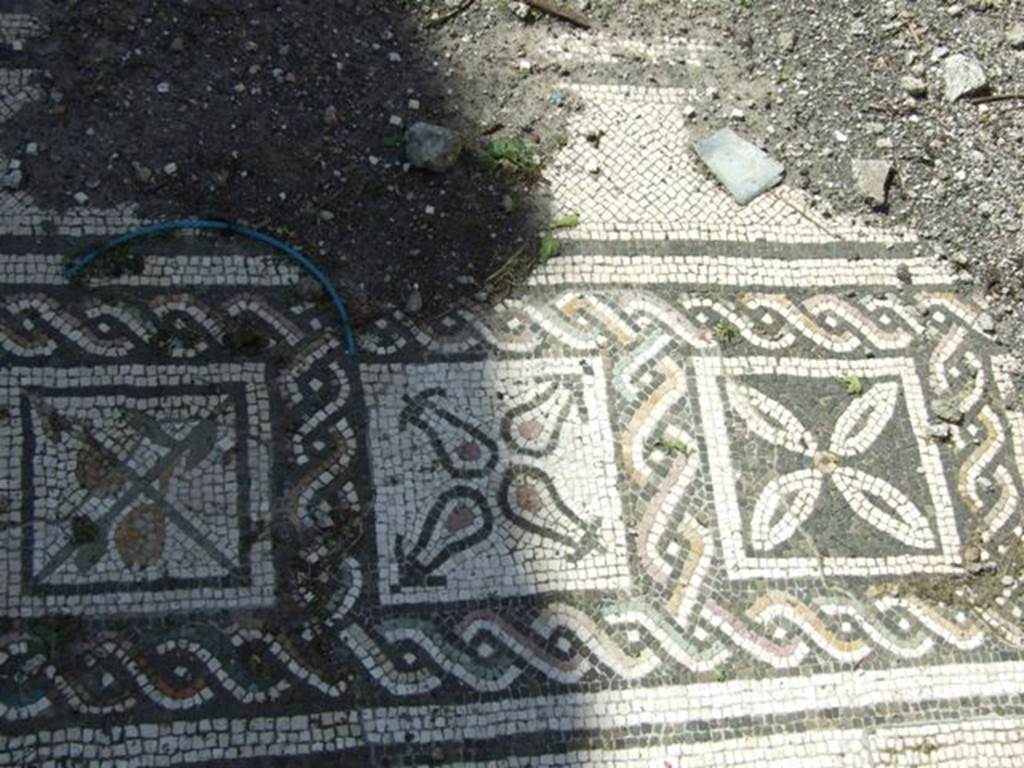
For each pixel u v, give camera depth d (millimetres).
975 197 1639
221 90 1521
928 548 1484
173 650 1328
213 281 1448
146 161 1477
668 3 1675
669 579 1428
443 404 1450
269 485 1390
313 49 1559
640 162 1590
